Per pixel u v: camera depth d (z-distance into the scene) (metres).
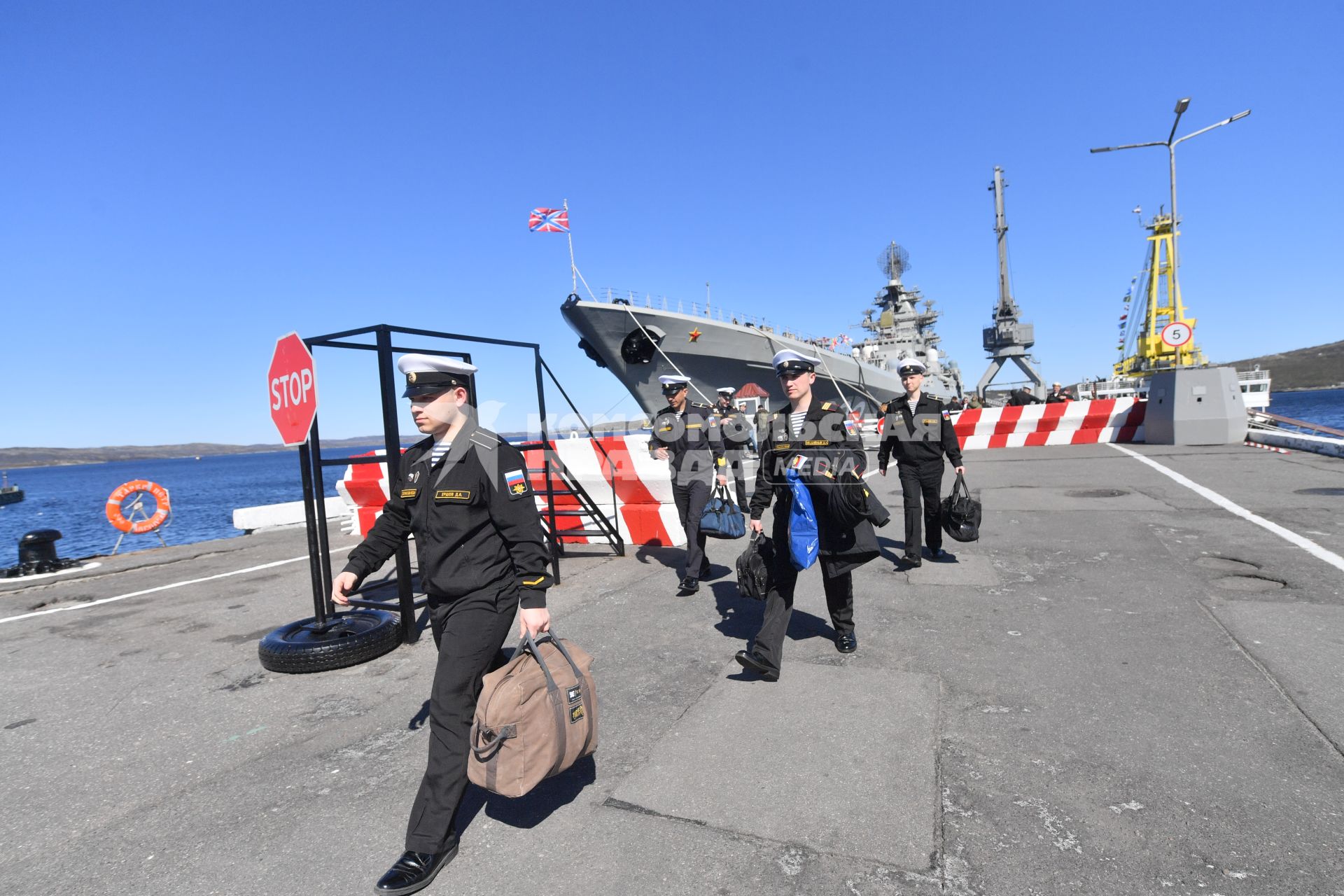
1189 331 16.14
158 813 2.55
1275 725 2.64
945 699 3.05
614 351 22.70
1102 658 3.40
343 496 9.70
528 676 2.08
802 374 3.24
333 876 2.10
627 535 7.12
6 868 2.24
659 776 2.51
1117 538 5.93
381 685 3.74
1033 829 2.10
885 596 4.69
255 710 3.51
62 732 3.38
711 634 4.15
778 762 2.56
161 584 6.96
